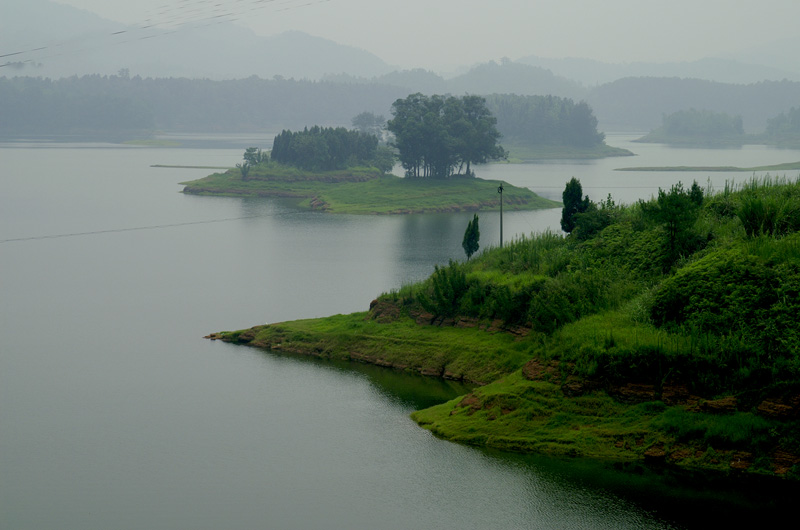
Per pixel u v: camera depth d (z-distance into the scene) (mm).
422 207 173375
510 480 36969
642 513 33656
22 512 36438
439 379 52000
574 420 40344
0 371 59031
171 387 53938
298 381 53844
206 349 63844
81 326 72875
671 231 51062
